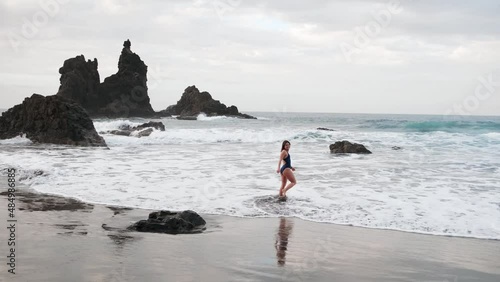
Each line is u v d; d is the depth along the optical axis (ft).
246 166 60.39
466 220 33.14
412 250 26.12
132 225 30.14
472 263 23.88
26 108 103.40
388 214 34.78
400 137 112.27
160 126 128.98
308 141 109.40
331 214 34.99
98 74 261.85
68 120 97.09
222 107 311.68
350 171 56.70
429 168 59.82
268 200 39.45
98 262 22.21
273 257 24.08
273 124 200.75
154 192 42.52
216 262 22.89
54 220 31.83
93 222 31.40
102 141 97.25
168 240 27.07
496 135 111.96
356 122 209.05
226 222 32.53
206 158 70.13
